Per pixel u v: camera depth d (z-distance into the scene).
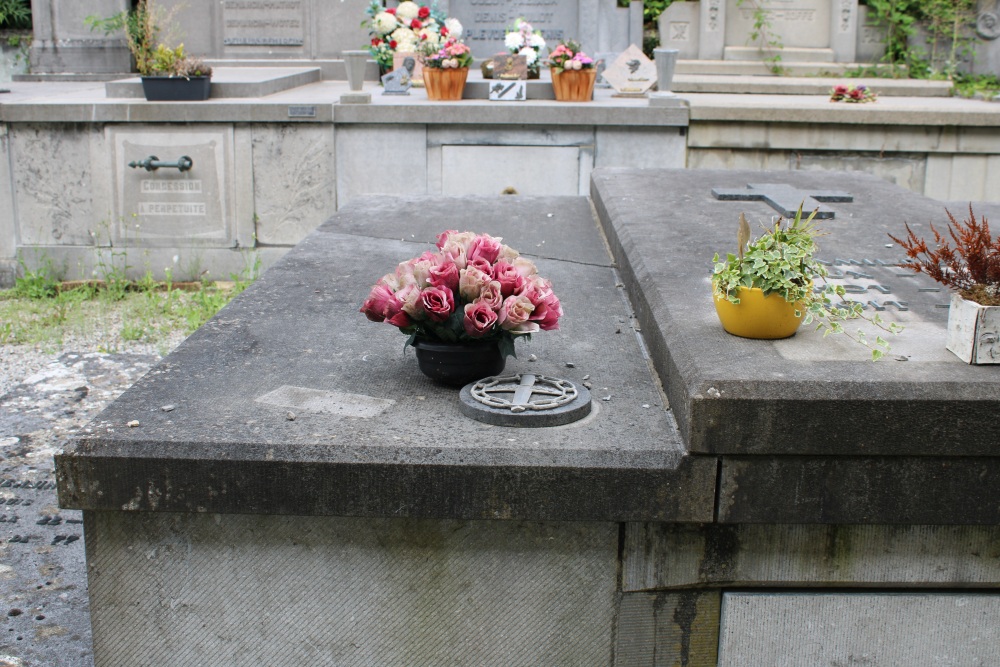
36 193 8.47
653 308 3.17
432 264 2.77
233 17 12.50
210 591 2.57
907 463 2.37
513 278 2.75
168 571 2.56
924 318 2.95
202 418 2.59
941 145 8.77
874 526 2.49
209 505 2.44
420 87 10.70
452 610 2.57
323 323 3.51
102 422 2.55
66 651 3.40
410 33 11.13
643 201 5.09
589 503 2.41
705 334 2.79
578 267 4.48
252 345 3.25
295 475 2.41
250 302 3.76
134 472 2.42
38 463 4.88
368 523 2.51
